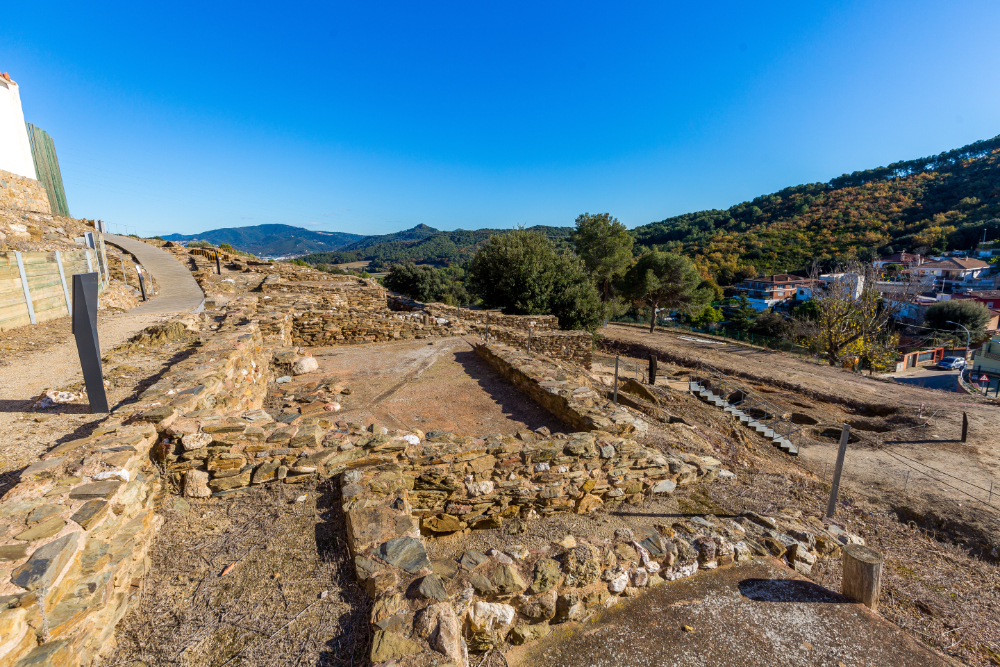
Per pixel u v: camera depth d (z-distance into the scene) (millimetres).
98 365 4637
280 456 4270
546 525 5062
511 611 3373
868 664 3410
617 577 3945
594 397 6898
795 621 3811
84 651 2236
